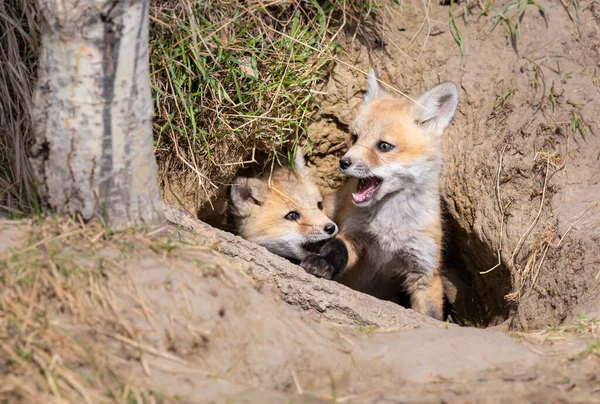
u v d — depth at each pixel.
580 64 13.33
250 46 11.75
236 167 12.48
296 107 12.11
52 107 7.00
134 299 6.38
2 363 5.48
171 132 11.05
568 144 12.48
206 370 6.09
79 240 6.93
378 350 6.94
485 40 14.12
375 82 13.33
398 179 12.47
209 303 6.62
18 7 10.12
